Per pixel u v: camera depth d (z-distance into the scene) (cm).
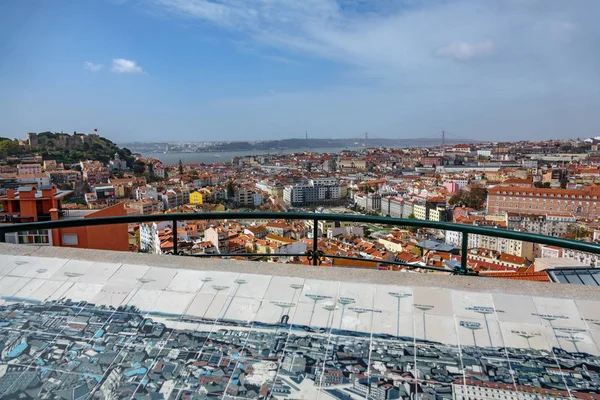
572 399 175
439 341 211
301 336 217
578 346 205
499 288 254
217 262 294
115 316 237
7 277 279
